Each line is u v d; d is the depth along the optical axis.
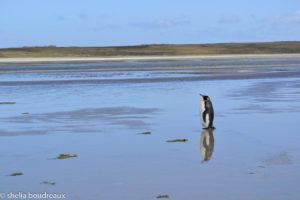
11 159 10.80
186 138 13.31
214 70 55.41
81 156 11.01
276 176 8.84
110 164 10.12
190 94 27.09
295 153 10.96
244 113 18.41
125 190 8.10
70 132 14.63
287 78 40.25
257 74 45.97
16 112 19.92
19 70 61.97
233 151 11.34
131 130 14.88
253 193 7.78
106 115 18.56
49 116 18.47
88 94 27.94
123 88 32.09
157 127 15.47
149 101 23.70
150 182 8.59
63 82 38.03
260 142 12.44
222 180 8.63
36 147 12.26
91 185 8.46
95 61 106.94
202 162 10.18
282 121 16.16
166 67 66.19
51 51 190.00
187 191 7.97
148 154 11.13
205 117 14.74
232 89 29.91
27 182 8.74
